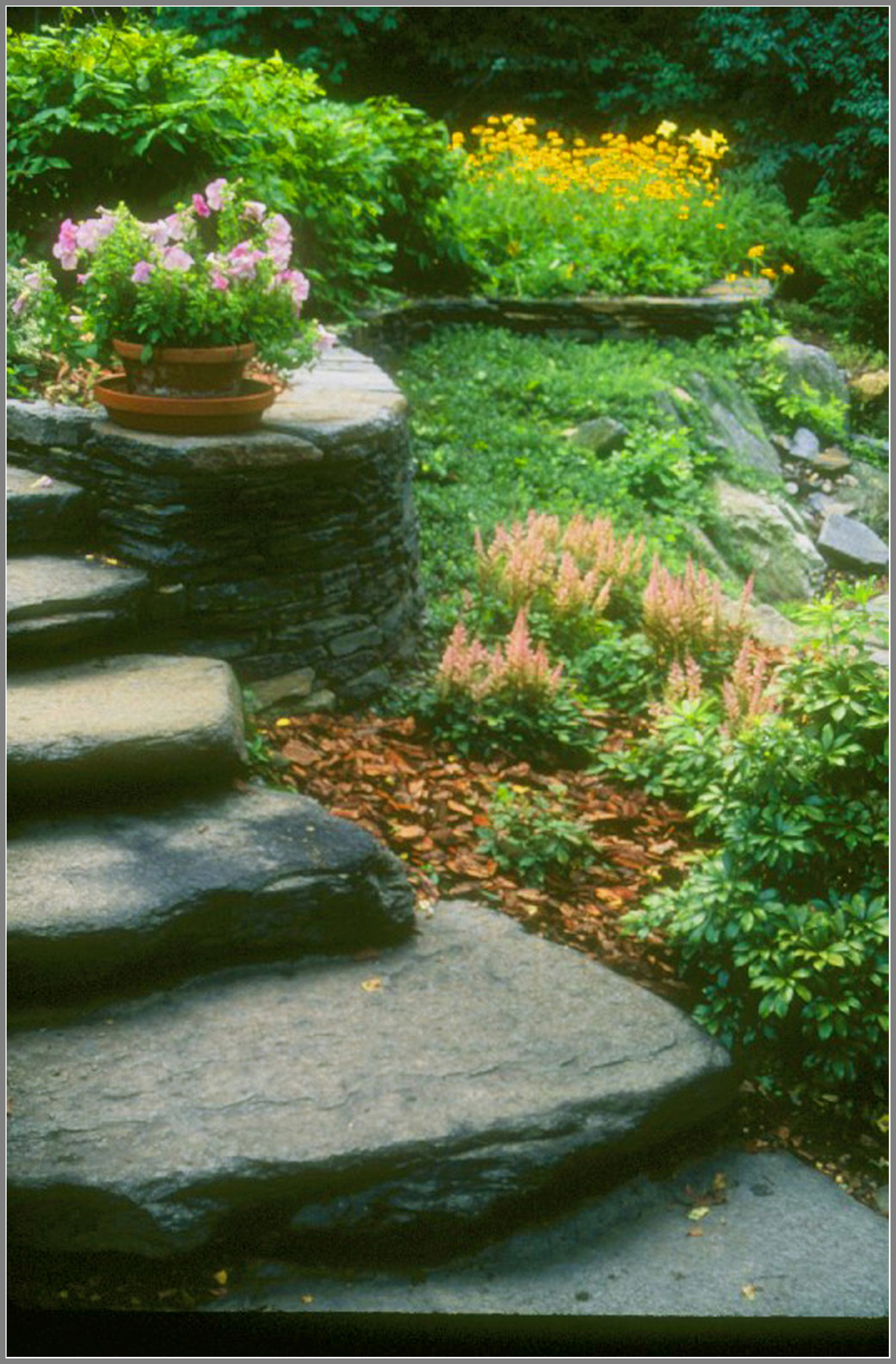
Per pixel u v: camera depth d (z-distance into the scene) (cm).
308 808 403
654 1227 329
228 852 373
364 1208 304
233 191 489
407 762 480
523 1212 324
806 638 412
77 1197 289
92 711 402
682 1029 362
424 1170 308
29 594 432
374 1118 314
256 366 523
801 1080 384
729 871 392
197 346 466
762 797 404
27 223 648
